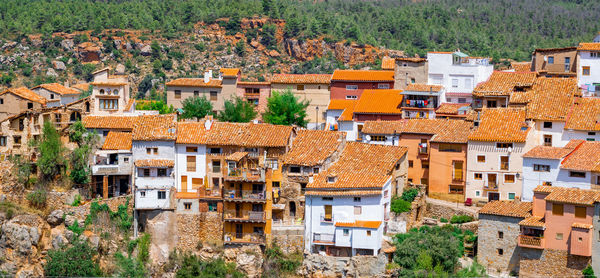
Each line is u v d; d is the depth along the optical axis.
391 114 154.75
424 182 142.12
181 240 133.00
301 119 163.50
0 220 133.38
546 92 147.25
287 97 163.50
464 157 137.75
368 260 124.38
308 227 129.12
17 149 145.62
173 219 133.38
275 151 136.62
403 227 130.50
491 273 122.06
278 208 132.25
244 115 161.25
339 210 127.94
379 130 146.00
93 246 130.88
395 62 166.00
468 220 131.62
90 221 132.62
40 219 133.88
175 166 137.38
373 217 127.19
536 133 141.50
